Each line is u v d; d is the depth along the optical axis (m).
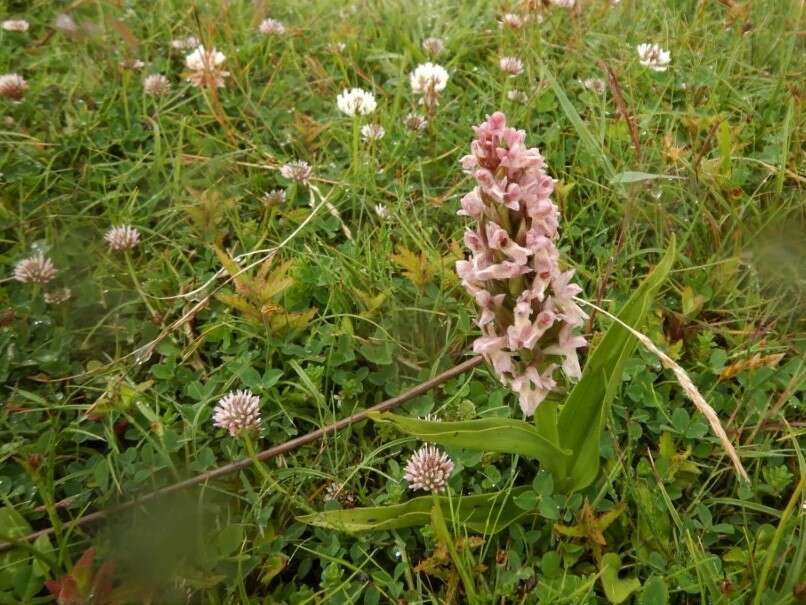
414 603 0.23
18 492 0.27
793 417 0.29
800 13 0.48
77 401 0.32
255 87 0.51
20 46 0.54
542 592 0.23
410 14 0.58
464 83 0.52
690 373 0.31
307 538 0.27
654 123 0.43
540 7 0.49
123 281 0.37
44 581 0.24
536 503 0.25
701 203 0.35
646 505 0.24
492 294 0.20
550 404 0.23
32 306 0.35
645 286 0.23
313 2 0.60
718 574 0.23
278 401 0.30
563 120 0.45
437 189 0.42
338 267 0.36
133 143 0.46
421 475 0.26
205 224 0.38
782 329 0.32
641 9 0.53
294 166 0.41
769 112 0.42
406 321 0.34
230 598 0.25
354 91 0.43
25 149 0.43
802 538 0.23
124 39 0.50
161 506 0.27
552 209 0.19
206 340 0.34
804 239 0.35
